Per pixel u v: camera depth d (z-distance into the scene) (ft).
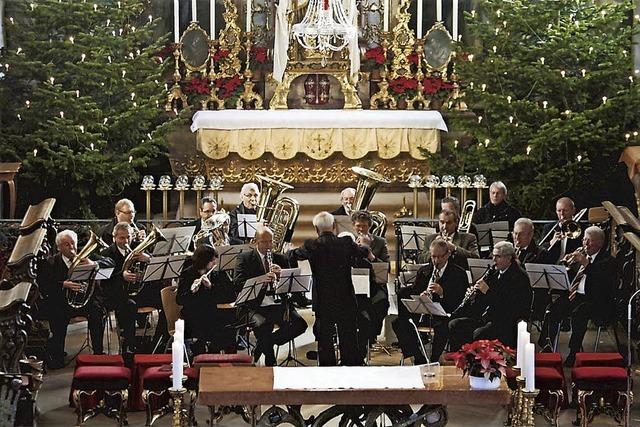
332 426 41.09
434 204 62.49
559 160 61.21
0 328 35.94
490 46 63.87
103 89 63.41
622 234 50.67
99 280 47.24
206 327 44.27
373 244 47.83
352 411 36.47
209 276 45.44
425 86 70.95
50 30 64.90
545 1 63.26
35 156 60.39
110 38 64.59
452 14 72.64
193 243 51.19
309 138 66.28
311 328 53.88
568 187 60.54
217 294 45.55
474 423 41.34
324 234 42.34
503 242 44.24
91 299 46.91
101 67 63.00
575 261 47.52
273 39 73.00
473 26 64.03
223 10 73.97
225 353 44.39
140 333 51.88
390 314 52.49
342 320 41.93
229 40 71.97
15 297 36.11
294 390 34.55
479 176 59.72
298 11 69.82
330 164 67.26
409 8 73.87
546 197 61.41
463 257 46.37
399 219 57.21
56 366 47.37
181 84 71.67
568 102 62.18
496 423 41.32
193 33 71.51
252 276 45.60
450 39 71.00
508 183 61.87
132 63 65.05
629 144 59.82
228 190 68.08
